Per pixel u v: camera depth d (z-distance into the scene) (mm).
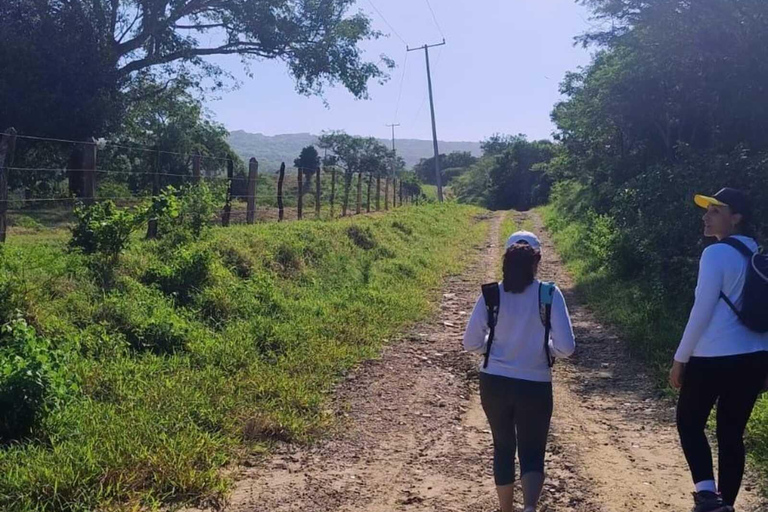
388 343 9273
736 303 3758
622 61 18703
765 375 3787
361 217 21516
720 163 11641
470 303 12688
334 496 4668
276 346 8125
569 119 27375
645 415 6594
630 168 22969
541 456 3955
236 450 5277
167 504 4336
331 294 11367
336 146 66000
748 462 5133
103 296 7719
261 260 11547
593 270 15984
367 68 29281
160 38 26297
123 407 5574
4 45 20672
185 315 8391
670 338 8922
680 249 11531
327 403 6672
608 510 4523
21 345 5363
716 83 14797
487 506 4578
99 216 9156
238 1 26672
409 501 4637
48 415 4973
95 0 24062
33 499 4066
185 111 30828
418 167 114500
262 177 30188
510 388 3914
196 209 11453
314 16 28031
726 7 13578
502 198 67625
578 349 9258
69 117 21766
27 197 20141
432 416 6508
